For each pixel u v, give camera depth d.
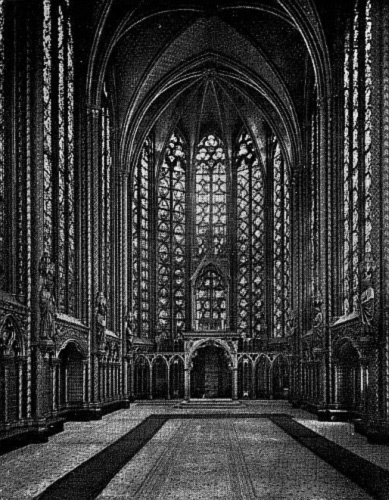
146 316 46.88
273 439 21.81
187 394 40.16
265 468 15.91
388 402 20.14
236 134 49.47
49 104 26.20
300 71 39.03
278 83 40.12
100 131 32.66
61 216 27.92
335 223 29.80
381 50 21.17
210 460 17.17
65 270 28.22
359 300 22.66
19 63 22.08
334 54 30.42
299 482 14.10
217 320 43.41
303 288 38.47
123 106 39.44
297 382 38.78
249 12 37.81
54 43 26.55
